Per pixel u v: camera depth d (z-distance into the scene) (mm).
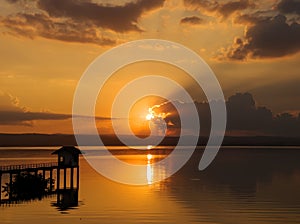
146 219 47844
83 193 69562
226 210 53750
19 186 63781
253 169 132875
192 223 46125
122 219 47656
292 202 60562
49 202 58250
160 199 63750
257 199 64062
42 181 67188
